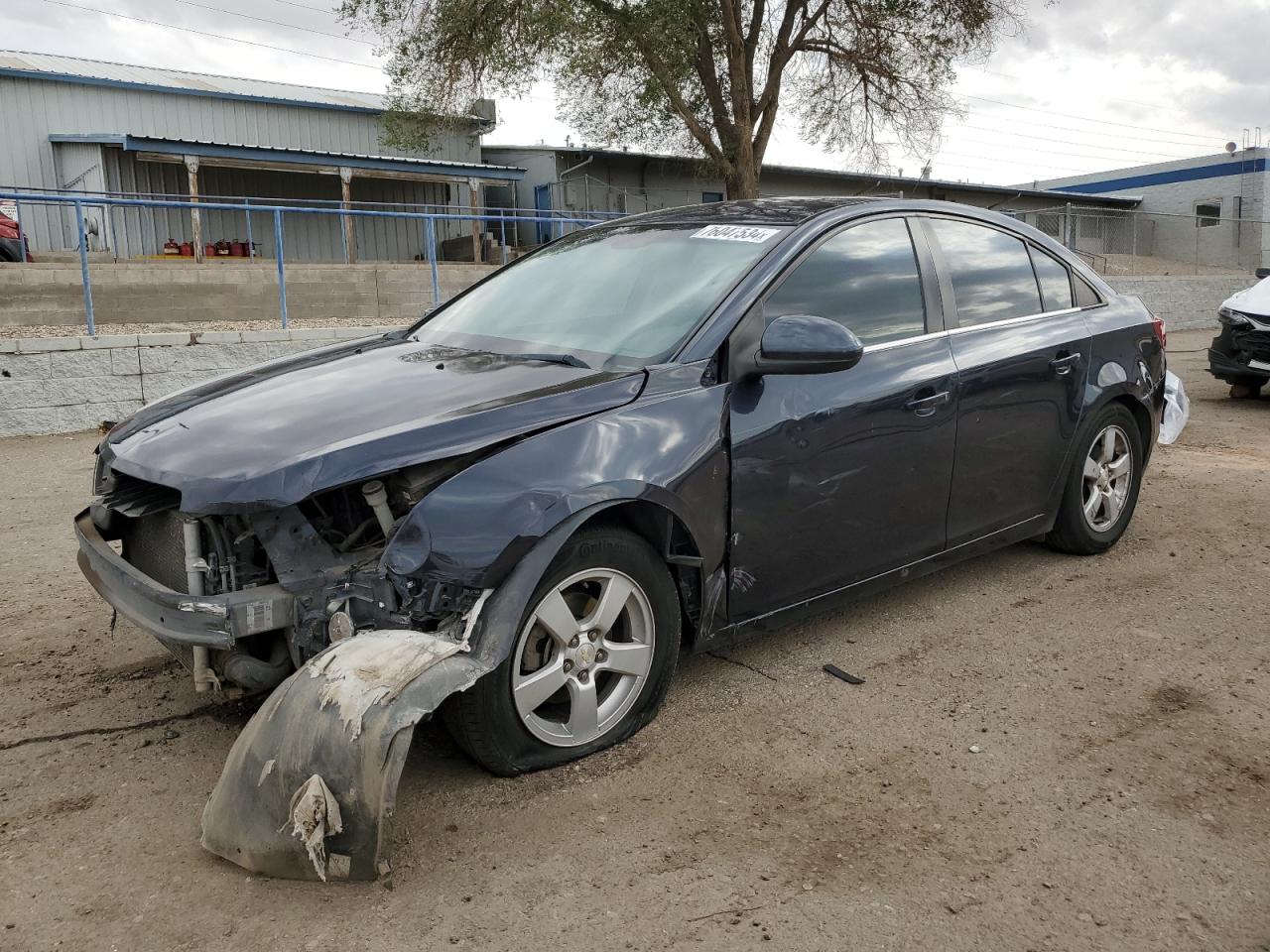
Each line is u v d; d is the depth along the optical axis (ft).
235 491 8.24
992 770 9.48
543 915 7.32
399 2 57.52
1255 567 15.56
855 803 8.87
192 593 8.59
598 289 12.01
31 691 11.18
